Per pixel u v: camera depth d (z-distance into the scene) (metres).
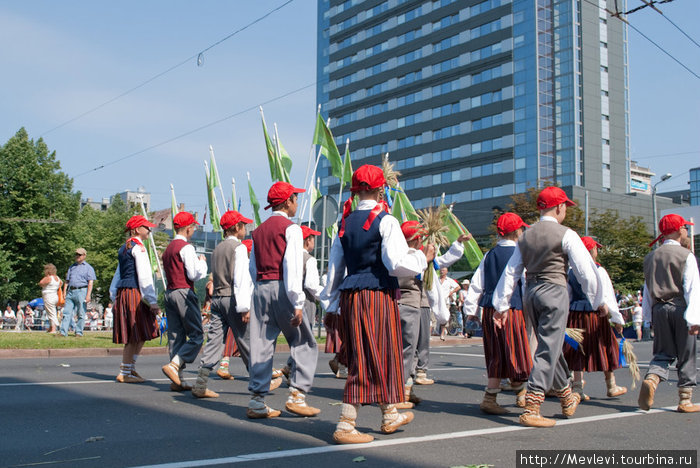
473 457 4.05
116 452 4.14
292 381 5.58
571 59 69.94
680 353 6.00
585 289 5.30
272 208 5.64
